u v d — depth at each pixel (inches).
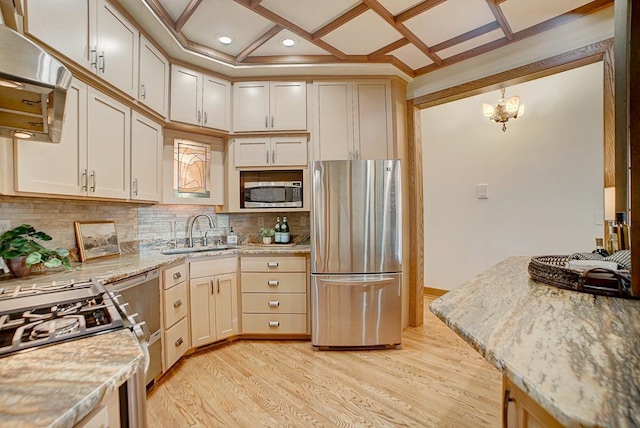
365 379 85.7
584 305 37.4
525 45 97.3
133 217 105.1
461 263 157.9
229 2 82.1
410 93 125.8
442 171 163.6
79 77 68.4
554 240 132.6
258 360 97.4
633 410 17.7
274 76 119.2
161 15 84.3
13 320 36.0
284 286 111.9
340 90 119.3
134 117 87.8
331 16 87.5
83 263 79.4
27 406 19.6
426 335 117.4
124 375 24.5
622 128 50.6
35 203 72.1
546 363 23.5
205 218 127.0
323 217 105.7
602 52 83.5
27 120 47.8
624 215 52.5
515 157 141.9
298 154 119.6
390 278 104.7
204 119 111.6
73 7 64.0
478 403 74.5
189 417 69.9
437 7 84.2
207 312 103.7
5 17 49.5
